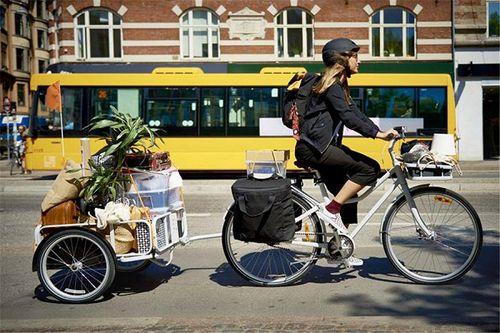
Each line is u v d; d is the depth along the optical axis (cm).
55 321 455
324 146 509
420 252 544
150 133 546
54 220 520
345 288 536
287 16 2622
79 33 2639
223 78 1842
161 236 531
